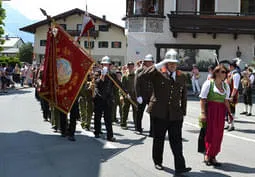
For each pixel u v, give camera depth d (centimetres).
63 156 822
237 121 1427
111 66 1004
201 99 751
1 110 1670
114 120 1326
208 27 2780
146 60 1004
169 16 2812
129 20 2869
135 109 1148
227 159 813
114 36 5875
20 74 3594
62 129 1041
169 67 694
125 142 976
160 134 706
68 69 991
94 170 713
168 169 723
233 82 1176
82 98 1160
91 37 5791
